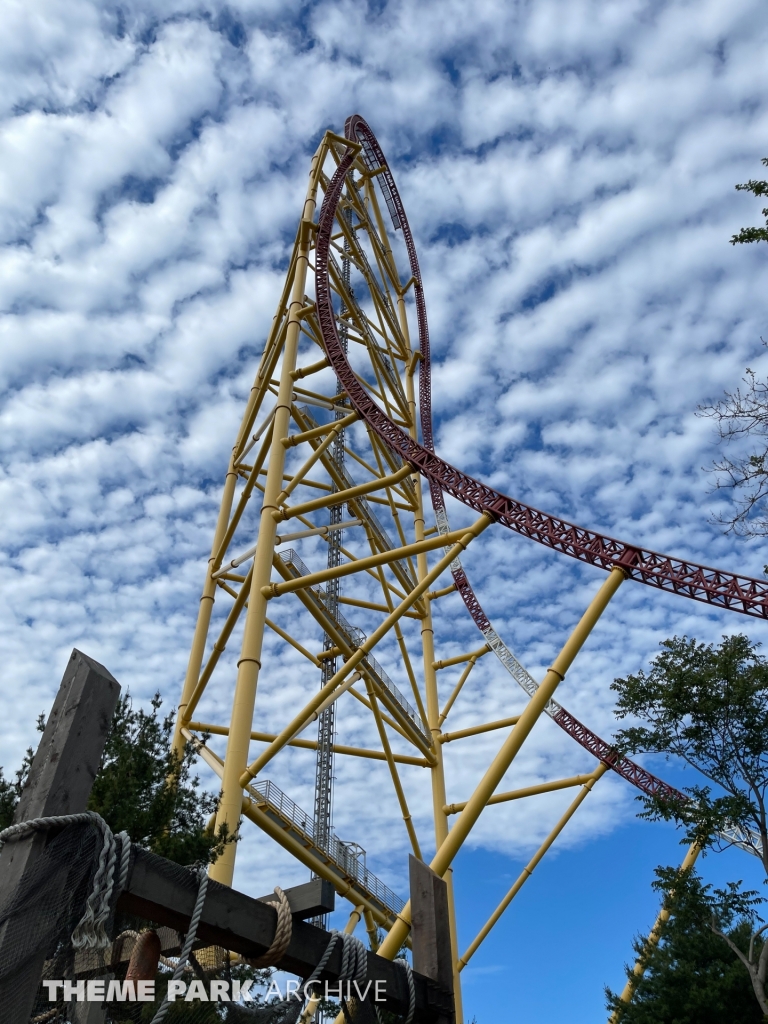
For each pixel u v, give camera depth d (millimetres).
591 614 19875
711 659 21297
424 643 31250
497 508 22109
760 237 15711
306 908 4457
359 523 26688
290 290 30469
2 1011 3260
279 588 21672
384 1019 4988
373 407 25141
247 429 29906
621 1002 24672
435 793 27719
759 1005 22047
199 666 26047
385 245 40656
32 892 3521
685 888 20922
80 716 4043
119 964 4883
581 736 34844
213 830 16891
